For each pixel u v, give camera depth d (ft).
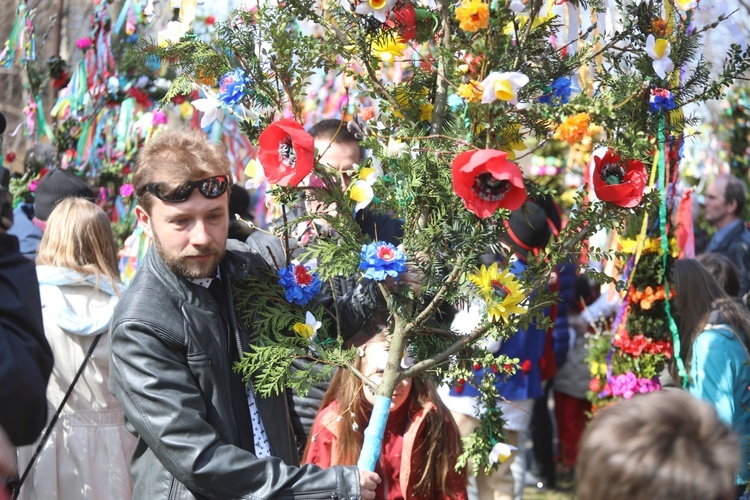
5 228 7.53
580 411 15.52
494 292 5.53
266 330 6.02
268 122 5.96
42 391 6.84
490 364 5.84
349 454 7.41
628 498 3.35
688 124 6.22
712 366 9.15
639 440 3.38
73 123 12.52
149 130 11.89
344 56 5.96
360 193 5.70
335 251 5.71
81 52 12.45
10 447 3.85
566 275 14.66
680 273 9.64
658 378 10.11
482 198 5.20
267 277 6.22
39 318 7.18
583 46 6.10
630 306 9.84
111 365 5.67
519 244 10.78
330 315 6.31
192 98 11.59
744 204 16.06
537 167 15.53
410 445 7.40
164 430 5.39
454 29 5.71
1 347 6.64
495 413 6.20
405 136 5.76
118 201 12.69
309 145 5.42
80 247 8.98
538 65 5.79
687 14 6.12
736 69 5.99
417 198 5.70
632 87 5.60
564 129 5.28
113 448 8.83
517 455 12.25
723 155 18.85
